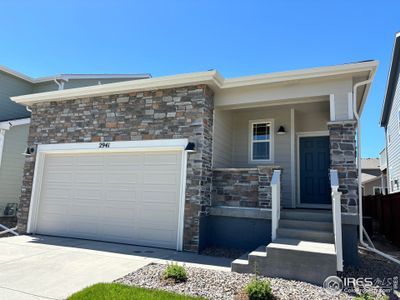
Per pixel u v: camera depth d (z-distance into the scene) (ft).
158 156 27.12
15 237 28.96
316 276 16.48
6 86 46.44
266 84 25.55
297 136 31.22
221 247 25.03
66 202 30.37
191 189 24.88
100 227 28.27
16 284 15.35
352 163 21.94
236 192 25.75
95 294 13.67
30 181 32.12
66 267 18.56
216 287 15.17
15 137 43.57
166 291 14.33
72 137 30.91
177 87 26.73
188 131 25.75
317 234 20.38
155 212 26.35
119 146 28.32
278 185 23.15
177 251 24.16
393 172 57.16
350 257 20.77
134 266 19.06
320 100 25.50
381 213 39.29
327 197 28.99
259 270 17.61
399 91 50.03
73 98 31.35
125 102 28.84
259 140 32.07
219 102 27.55
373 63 21.97
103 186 28.94
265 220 24.04
